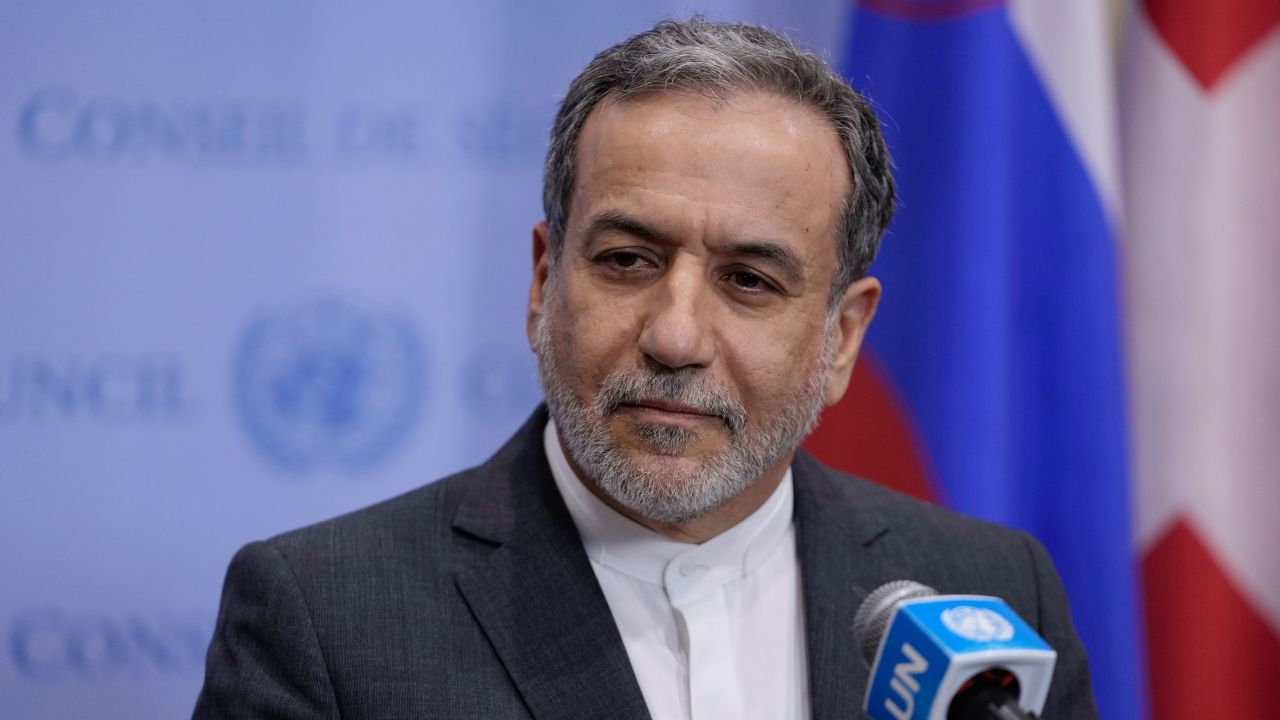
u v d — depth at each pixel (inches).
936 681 124.0
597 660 185.6
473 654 186.5
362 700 181.0
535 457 207.5
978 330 297.7
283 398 307.7
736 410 180.5
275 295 308.0
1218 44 316.5
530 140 318.7
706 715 190.9
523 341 318.7
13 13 297.7
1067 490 299.1
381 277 312.7
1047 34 305.7
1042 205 303.6
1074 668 225.6
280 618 185.5
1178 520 315.0
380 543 196.9
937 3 307.6
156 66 303.6
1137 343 319.6
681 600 196.1
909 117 308.0
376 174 312.7
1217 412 314.2
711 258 180.1
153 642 301.1
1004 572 227.0
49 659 296.7
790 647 203.2
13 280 297.0
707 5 323.9
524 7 318.3
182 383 303.6
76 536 298.0
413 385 314.0
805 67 191.9
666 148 179.3
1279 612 312.0
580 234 184.1
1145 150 321.4
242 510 305.7
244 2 307.1
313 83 310.0
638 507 182.2
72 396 298.7
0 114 297.1
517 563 194.4
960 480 296.7
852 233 199.2
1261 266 314.5
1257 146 315.6
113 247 301.1
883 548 220.4
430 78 315.0
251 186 307.3
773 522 206.5
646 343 175.5
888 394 305.6
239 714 181.2
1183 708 311.6
